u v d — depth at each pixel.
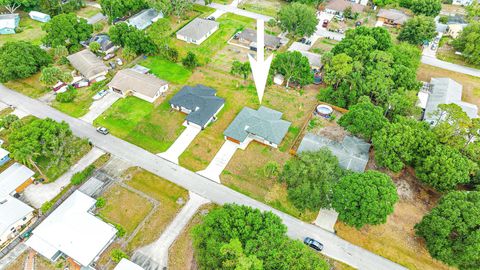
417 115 81.44
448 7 140.50
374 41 93.19
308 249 52.50
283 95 92.62
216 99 86.69
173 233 61.25
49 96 89.12
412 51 97.25
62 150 68.44
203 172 72.25
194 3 135.62
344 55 87.56
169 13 123.56
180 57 104.88
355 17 127.19
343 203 58.06
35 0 121.88
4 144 74.88
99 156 74.25
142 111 85.69
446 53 112.00
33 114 83.25
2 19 112.88
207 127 82.25
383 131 69.06
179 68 100.75
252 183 70.44
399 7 137.38
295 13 108.19
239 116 82.25
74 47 102.50
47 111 84.56
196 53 106.94
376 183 58.16
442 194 67.56
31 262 56.84
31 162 66.94
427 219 57.34
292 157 75.69
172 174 71.50
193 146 77.62
